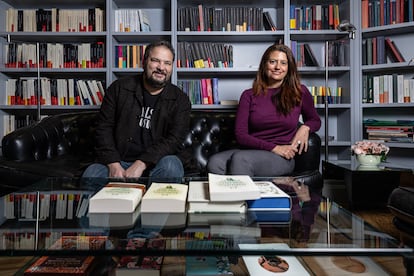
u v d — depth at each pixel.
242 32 2.83
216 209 0.95
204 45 2.90
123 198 0.94
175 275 0.89
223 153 1.96
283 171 1.87
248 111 2.11
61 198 1.20
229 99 3.16
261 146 1.95
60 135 2.38
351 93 2.86
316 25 2.90
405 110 2.98
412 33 2.88
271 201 0.98
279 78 2.06
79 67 2.89
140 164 1.75
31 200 1.18
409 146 2.62
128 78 2.04
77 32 2.84
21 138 1.95
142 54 2.91
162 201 0.93
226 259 0.96
